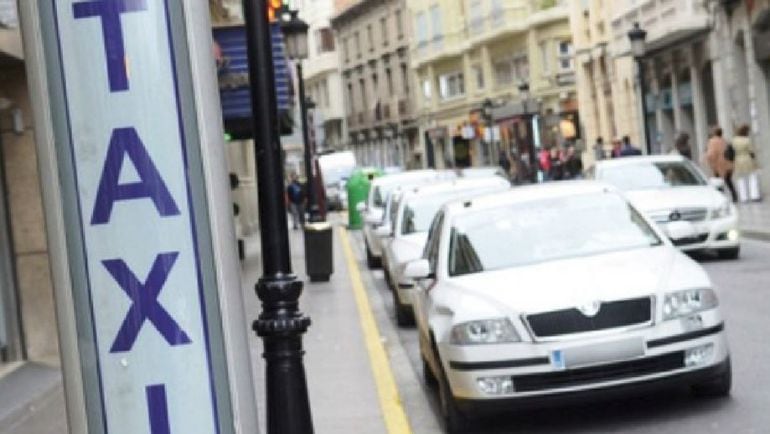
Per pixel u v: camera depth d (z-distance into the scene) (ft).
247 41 27.37
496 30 298.56
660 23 179.01
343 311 74.23
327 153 290.56
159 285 18.42
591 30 230.48
